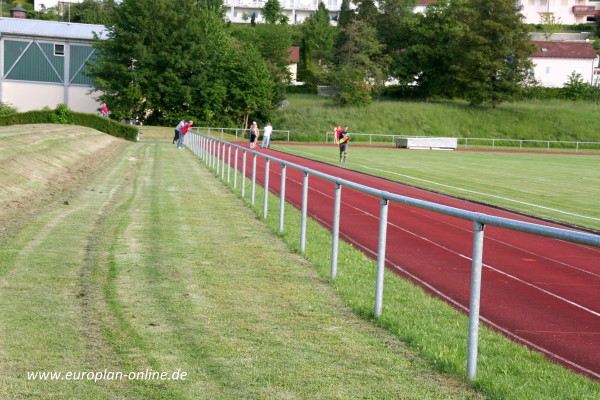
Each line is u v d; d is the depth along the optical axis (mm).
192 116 67188
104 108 54781
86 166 24516
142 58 63875
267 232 11602
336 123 69312
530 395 4508
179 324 6168
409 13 99938
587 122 71375
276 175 23766
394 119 70750
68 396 4449
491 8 74938
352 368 5125
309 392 4609
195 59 67500
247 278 8156
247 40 86500
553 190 23391
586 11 124062
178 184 18984
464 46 75875
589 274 9297
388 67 84562
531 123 71375
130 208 14008
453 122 71312
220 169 24281
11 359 5137
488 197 20469
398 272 9211
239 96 67812
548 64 91625
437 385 4789
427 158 40750
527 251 11047
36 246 9672
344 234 12312
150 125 66500
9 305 6633
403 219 14398
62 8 126688
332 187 20594
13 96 65000
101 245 9922
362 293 7473
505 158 44094
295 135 63344
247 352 5449
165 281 7832
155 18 65750
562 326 6625
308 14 136375
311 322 6379
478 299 4879
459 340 5844
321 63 104438
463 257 10398
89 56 65750
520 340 6145
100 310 6543
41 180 17953
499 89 75375
